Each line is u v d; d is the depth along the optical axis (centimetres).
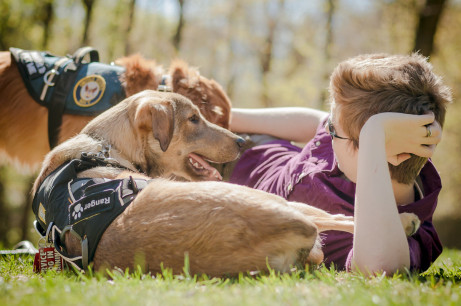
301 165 341
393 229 251
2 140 473
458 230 2127
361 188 259
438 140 277
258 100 2522
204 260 227
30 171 482
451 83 1805
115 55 2125
